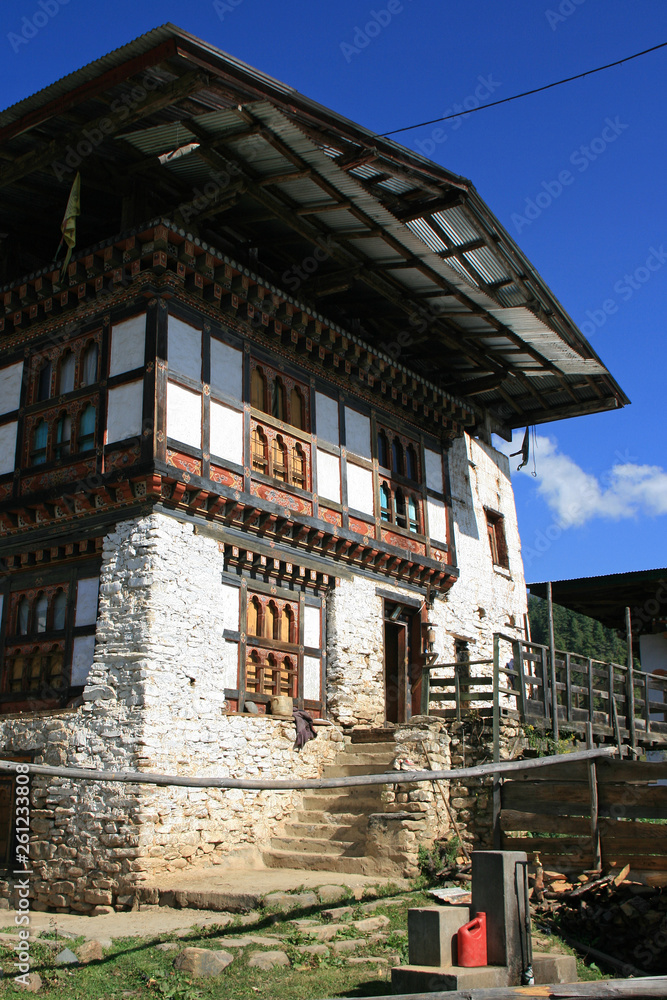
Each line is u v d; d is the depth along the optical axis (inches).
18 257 714.2
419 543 805.2
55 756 563.5
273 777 613.3
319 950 387.5
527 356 828.6
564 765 504.1
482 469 962.1
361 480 749.3
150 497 572.4
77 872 534.6
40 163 585.3
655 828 469.1
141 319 598.9
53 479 619.5
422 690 668.1
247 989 347.9
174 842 535.8
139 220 619.5
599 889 447.8
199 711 572.1
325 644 702.5
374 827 539.5
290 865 559.2
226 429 624.4
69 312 647.8
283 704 642.2
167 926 432.1
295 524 664.4
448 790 578.2
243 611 627.8
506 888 336.8
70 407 628.1
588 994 283.6
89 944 391.2
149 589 558.6
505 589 953.5
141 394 582.6
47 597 624.1
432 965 327.9
